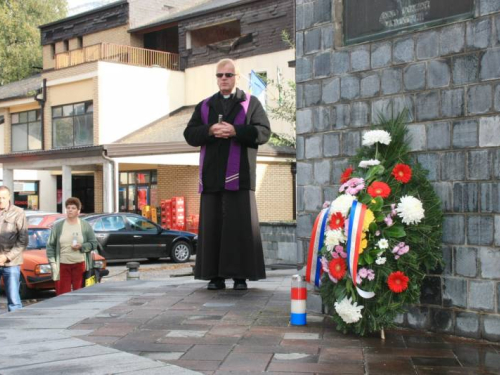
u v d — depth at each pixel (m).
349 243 5.55
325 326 6.11
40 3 51.19
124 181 30.11
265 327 6.07
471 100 5.51
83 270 9.38
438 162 5.72
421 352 5.13
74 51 31.36
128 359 4.96
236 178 7.84
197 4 36.62
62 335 5.80
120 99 29.88
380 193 5.62
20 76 48.44
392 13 6.06
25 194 34.00
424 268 5.77
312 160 6.69
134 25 34.59
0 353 5.18
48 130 32.12
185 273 16.12
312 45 6.71
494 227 5.36
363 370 4.64
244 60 29.61
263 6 28.98
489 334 5.39
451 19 5.65
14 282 8.87
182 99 31.78
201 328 6.04
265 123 7.94
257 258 7.96
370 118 6.21
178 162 23.97
